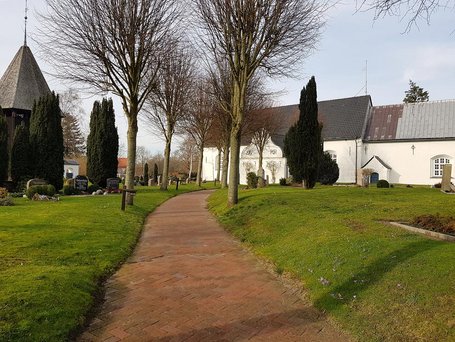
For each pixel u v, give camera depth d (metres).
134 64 16.09
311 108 20.34
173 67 25.14
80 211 13.26
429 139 39.66
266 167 49.94
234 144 14.42
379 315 4.49
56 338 4.10
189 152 68.56
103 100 30.09
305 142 20.34
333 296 5.26
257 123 33.69
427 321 4.04
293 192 15.67
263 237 9.24
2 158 24.22
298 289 6.00
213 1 13.47
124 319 4.88
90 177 30.08
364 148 43.12
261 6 13.05
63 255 7.34
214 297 5.70
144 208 16.61
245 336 4.41
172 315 5.02
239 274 6.89
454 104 40.56
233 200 14.23
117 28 15.21
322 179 31.67
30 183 21.03
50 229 9.64
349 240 6.99
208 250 8.80
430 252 5.59
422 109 42.09
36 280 5.48
